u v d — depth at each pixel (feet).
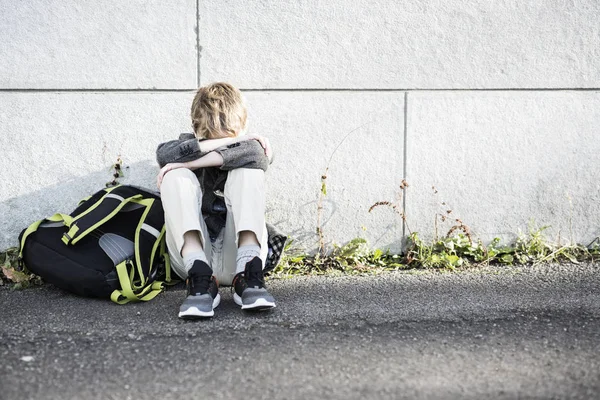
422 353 10.07
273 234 12.69
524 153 14.76
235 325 11.12
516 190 14.84
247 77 14.05
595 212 14.96
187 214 11.47
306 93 14.17
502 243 14.89
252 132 14.14
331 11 14.06
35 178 13.83
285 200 14.37
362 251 14.57
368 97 14.32
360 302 12.26
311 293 12.74
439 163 14.62
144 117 13.94
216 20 13.85
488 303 12.23
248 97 14.07
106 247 12.30
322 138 14.32
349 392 8.84
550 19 14.55
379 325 11.16
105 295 12.28
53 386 9.04
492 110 14.61
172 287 13.10
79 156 13.88
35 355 9.98
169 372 9.42
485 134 14.65
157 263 12.88
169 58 13.85
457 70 14.46
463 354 10.04
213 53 13.93
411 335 10.75
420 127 14.48
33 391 8.90
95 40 13.66
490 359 9.87
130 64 13.79
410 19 14.24
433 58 14.38
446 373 9.41
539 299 12.45
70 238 12.09
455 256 14.40
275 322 11.26
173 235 11.62
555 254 14.85
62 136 13.80
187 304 11.12
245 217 11.61
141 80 13.85
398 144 14.47
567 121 14.80
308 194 14.40
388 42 14.24
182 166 11.93
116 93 13.83
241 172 11.96
